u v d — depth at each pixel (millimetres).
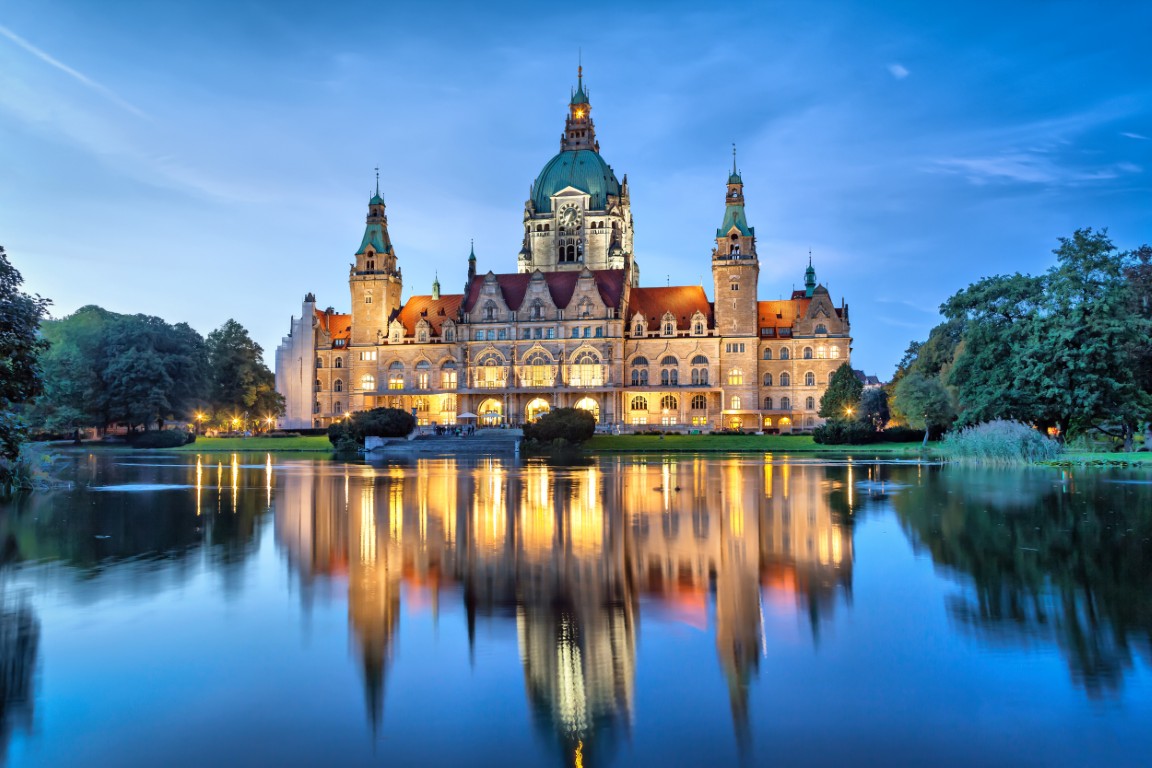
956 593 23500
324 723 15070
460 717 15375
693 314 169375
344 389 188750
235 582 25297
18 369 41781
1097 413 88250
